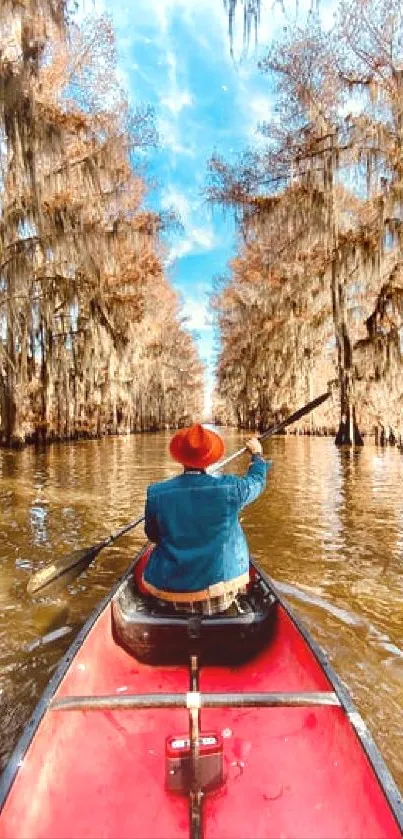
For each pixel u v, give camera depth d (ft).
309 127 61.52
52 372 77.66
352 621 13.84
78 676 8.66
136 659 10.46
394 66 51.83
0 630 13.42
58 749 7.17
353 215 60.44
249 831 6.46
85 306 77.25
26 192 53.01
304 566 18.38
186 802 6.84
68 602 15.34
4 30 43.34
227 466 49.08
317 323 77.36
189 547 10.27
